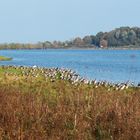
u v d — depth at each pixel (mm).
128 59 132750
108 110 15523
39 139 12391
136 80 48750
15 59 127000
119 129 13539
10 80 30156
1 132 12625
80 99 18656
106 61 114875
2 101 16734
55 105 17578
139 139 12695
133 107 16250
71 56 171125
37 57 154875
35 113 14797
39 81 30156
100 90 25484
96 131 13836
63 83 29188
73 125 13891
